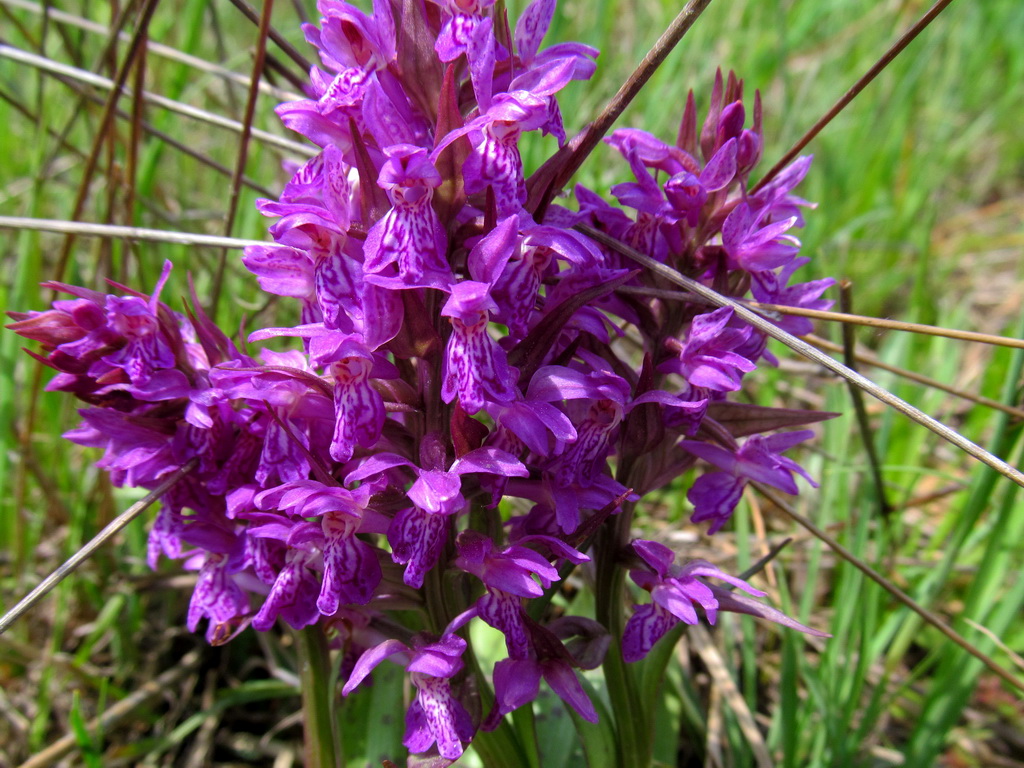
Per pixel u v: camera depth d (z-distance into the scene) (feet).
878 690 0.46
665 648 0.38
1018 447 0.47
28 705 0.51
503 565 0.32
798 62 0.98
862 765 0.47
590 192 0.38
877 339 0.75
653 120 0.65
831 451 0.58
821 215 0.78
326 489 0.31
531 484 0.34
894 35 0.93
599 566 0.37
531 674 0.33
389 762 0.33
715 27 0.75
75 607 0.55
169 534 0.37
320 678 0.37
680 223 0.37
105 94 0.61
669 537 0.57
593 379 0.33
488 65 0.29
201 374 0.36
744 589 0.34
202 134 0.78
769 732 0.48
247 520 0.37
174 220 0.59
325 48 0.31
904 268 0.82
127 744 0.50
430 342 0.30
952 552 0.49
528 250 0.32
